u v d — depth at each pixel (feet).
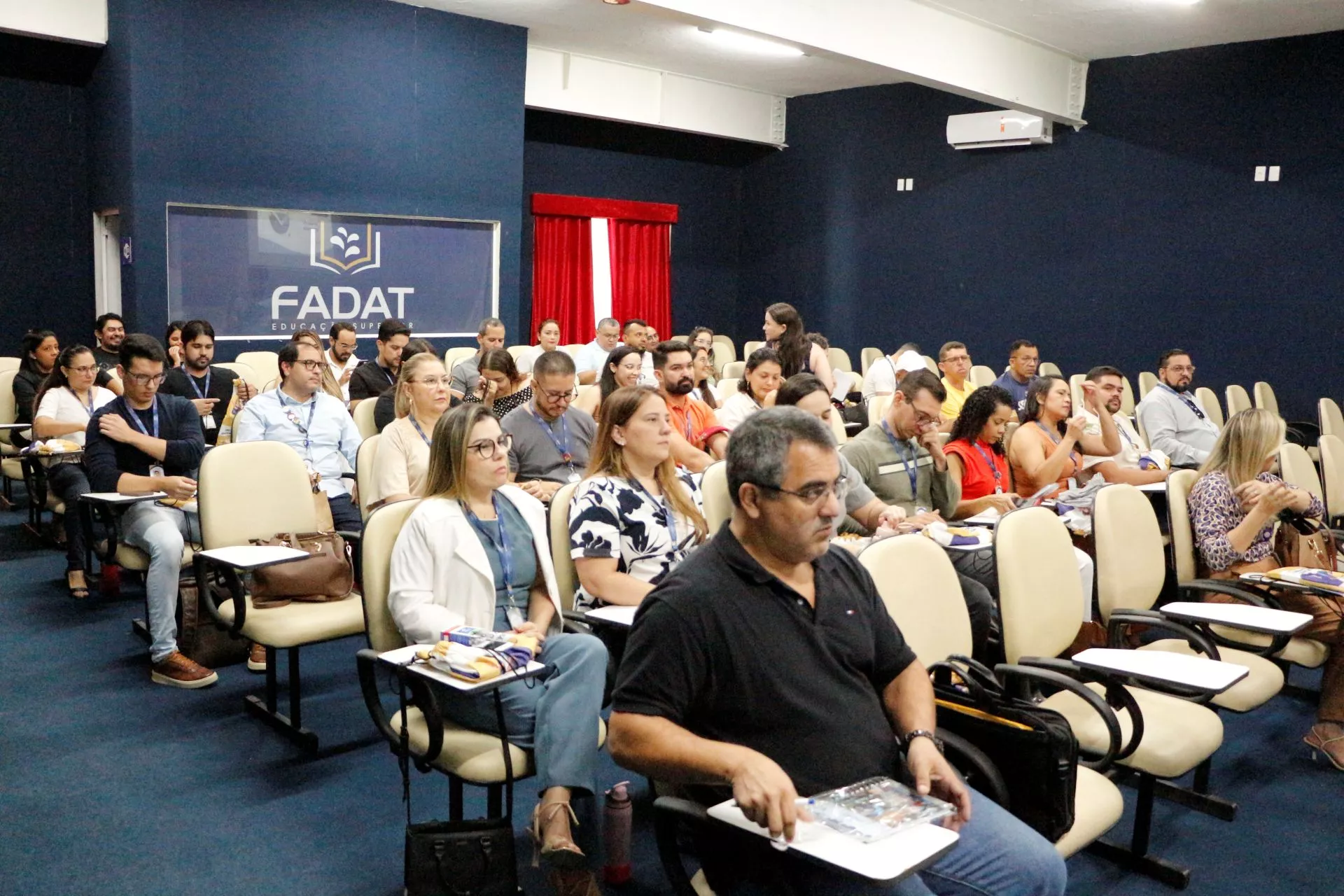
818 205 37.45
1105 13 24.76
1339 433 24.57
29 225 25.40
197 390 19.54
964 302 34.01
